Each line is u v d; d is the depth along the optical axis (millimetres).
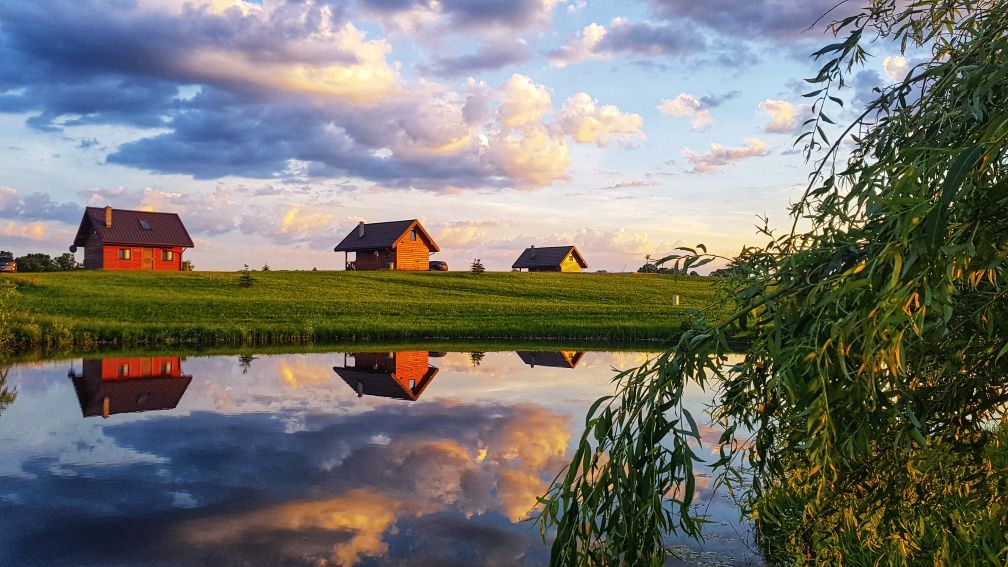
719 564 4617
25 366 17828
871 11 2113
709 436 8258
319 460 8141
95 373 16422
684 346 1871
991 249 1417
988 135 1216
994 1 1875
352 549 5289
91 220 55125
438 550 5266
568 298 48969
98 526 5855
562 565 1925
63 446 8914
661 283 58281
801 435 1798
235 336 26016
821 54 2061
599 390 13797
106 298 35312
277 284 47969
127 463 8047
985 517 2555
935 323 1552
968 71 1702
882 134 2020
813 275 1785
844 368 1470
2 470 7715
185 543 5422
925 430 1941
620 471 1846
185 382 14992
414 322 31203
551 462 8008
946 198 1219
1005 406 2010
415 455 8367
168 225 57625
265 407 11844
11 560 5074
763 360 1852
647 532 1835
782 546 4484
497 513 6168
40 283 38312
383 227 68062
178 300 35781
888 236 1578
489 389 13961
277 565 4980
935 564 2709
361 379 15547
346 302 38750
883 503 2117
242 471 7660
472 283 54438
